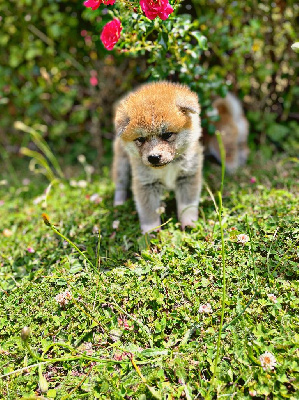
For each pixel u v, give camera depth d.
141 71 0.83
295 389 0.35
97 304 0.45
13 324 0.45
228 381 0.37
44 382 0.37
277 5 0.78
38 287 0.48
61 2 0.86
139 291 0.45
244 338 0.39
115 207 0.66
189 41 0.69
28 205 0.75
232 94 0.83
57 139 0.98
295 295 0.43
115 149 0.69
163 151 0.48
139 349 0.41
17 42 0.93
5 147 1.03
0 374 0.40
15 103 0.97
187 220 0.57
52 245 0.58
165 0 0.48
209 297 0.44
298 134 0.84
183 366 0.38
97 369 0.39
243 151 0.83
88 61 0.91
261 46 0.82
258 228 0.51
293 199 0.58
